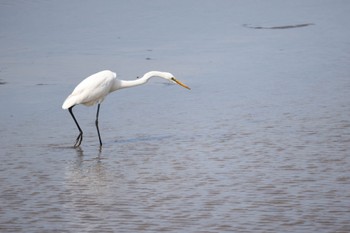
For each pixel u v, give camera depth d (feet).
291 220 31.53
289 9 121.29
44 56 91.61
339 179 37.93
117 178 40.40
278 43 94.89
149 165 43.24
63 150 48.80
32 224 32.40
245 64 82.69
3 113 63.05
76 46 97.76
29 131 55.77
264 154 44.60
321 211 32.58
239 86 71.15
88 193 37.40
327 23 107.65
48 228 31.81
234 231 30.45
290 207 33.40
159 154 46.16
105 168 43.04
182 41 98.78
